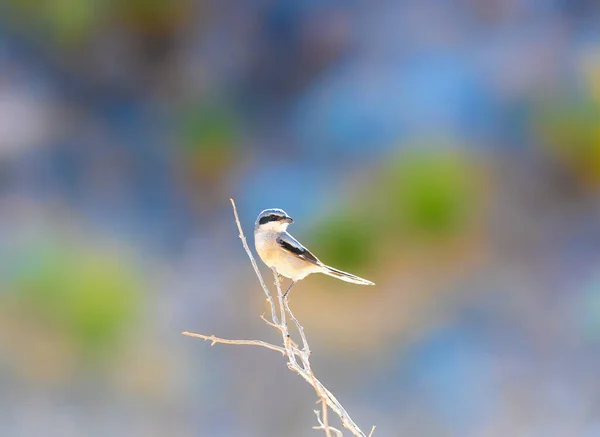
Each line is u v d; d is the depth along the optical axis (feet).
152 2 74.08
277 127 71.46
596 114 64.08
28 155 67.10
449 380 42.24
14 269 48.47
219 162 66.95
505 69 70.03
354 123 68.33
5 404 39.37
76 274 47.24
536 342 45.78
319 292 49.37
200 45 77.25
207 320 47.01
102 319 44.55
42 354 42.65
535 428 39.24
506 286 51.52
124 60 75.56
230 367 42.32
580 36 72.18
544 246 56.29
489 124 66.39
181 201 63.67
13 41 74.84
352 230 53.21
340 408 17.12
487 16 75.46
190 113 71.56
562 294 50.78
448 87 69.46
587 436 38.55
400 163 58.34
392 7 77.92
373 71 73.46
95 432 37.42
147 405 39.86
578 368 43.47
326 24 77.66
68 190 64.18
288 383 41.24
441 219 53.93
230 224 60.44
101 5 73.97
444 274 52.54
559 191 62.08
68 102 73.51
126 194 64.23
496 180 62.18
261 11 79.41
